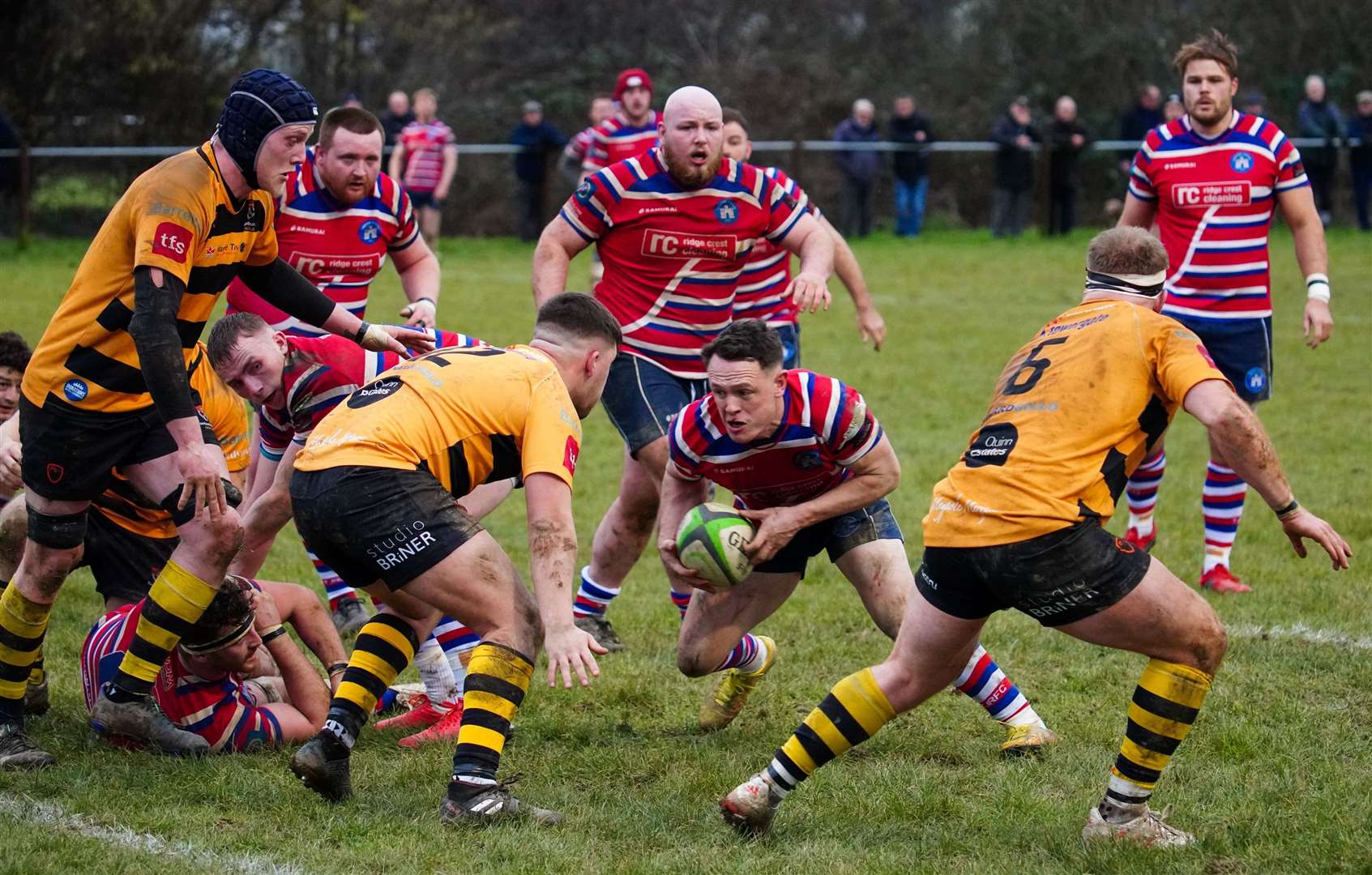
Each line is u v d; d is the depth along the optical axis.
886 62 96.12
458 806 12.27
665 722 15.68
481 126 88.69
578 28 97.81
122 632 14.41
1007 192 68.56
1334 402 34.75
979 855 11.88
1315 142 67.00
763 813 12.10
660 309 17.94
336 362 14.41
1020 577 11.35
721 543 13.20
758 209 17.92
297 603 15.62
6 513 15.42
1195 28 88.06
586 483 27.95
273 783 13.30
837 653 17.91
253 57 79.81
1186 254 21.53
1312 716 15.23
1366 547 22.56
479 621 12.28
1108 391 11.66
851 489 13.45
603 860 11.68
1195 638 11.48
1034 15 90.25
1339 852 11.70
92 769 13.55
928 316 47.84
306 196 18.73
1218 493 20.52
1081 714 15.58
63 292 48.44
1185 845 11.87
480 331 42.94
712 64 96.88
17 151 62.41
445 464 12.41
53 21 70.25
